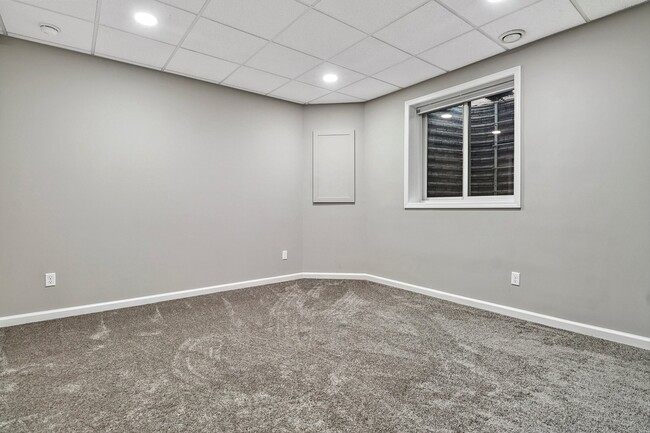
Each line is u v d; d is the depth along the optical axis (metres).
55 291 2.91
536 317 2.81
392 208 4.11
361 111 4.46
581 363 2.08
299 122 4.49
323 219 4.53
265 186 4.20
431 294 3.64
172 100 3.51
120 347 2.31
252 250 4.11
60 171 2.92
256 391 1.77
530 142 2.85
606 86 2.43
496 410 1.61
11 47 2.71
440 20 2.50
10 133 2.71
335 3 2.29
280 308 3.22
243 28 2.61
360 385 1.83
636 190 2.32
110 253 3.17
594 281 2.51
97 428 1.48
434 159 3.90
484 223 3.20
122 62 3.20
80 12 2.36
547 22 2.51
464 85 3.33
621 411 1.60
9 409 1.61
